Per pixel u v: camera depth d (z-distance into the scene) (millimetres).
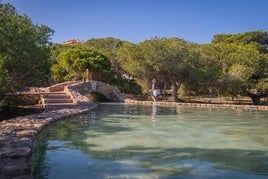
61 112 12406
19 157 5270
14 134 7234
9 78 15047
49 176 5066
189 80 29688
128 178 5059
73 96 18141
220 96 34125
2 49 13242
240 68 29016
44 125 9070
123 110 16734
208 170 5629
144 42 29172
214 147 7551
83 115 13469
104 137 8477
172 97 30000
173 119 13062
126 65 30969
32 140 6902
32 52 15133
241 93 31703
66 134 8812
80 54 32688
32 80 16953
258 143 8117
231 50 32156
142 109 17734
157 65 27734
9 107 16266
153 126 10805
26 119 9906
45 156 6324
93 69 32344
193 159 6352
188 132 9680
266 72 30578
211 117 14352
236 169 5719
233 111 17812
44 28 16688
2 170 4582
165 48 27781
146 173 5340
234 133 9711
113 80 34344
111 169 5512
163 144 7738
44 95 17766
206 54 30531
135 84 34594
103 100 25391
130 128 10195
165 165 5855
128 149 7098
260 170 5691
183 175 5309
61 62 33469
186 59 27969
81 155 6441
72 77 33312
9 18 14523
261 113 16828
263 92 31484
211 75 29062
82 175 5148
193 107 20203
